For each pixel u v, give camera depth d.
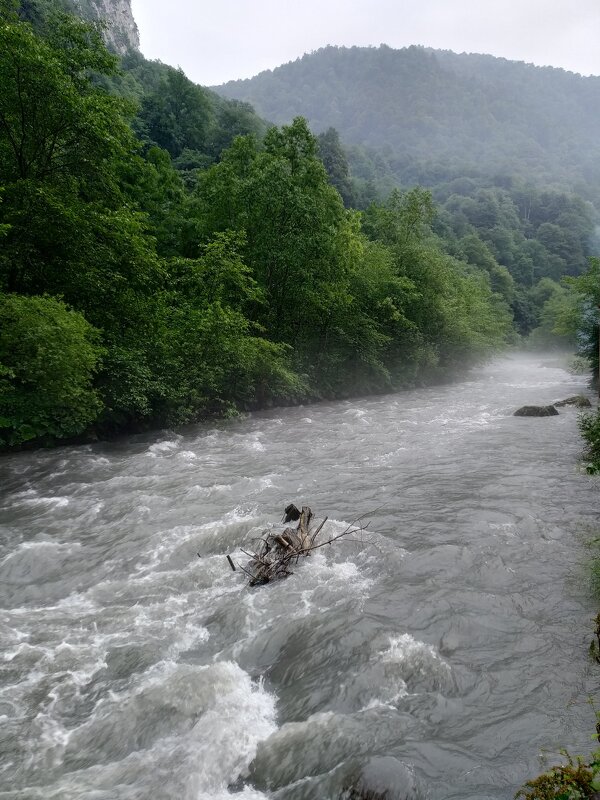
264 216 25.06
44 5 52.31
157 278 19.92
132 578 7.17
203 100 74.38
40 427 14.56
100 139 16.94
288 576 6.93
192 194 34.09
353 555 7.50
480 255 100.75
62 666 5.30
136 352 17.42
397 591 6.35
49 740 4.35
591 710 4.30
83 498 10.52
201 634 5.81
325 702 4.57
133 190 29.08
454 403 25.08
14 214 15.02
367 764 3.76
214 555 7.73
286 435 17.12
